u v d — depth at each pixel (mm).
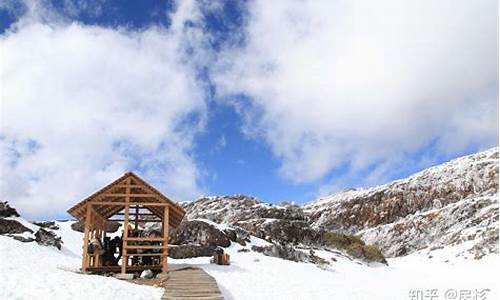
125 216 24641
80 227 42781
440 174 106875
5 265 21828
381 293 27953
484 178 99312
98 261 25609
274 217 65562
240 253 38875
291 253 40844
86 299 15062
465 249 65812
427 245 80312
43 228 37500
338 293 25172
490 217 79812
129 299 15938
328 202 112500
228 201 78938
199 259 35562
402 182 107188
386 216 97312
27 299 14414
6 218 35156
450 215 87500
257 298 19766
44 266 24391
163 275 23047
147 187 25484
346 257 50906
